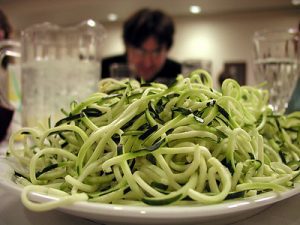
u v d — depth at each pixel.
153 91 0.38
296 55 0.77
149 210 0.24
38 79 0.77
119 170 0.31
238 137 0.34
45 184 0.34
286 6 3.77
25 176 0.36
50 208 0.25
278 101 0.75
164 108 0.36
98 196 0.29
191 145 0.33
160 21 1.83
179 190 0.28
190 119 0.33
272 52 0.78
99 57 0.98
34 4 3.96
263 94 0.51
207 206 0.25
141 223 0.25
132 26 1.83
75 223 0.31
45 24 0.89
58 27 0.93
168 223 0.25
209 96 0.37
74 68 0.80
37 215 0.33
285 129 0.48
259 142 0.36
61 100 0.75
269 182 0.31
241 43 4.16
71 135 0.37
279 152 0.42
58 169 0.35
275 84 0.77
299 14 3.90
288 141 0.45
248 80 4.09
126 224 0.26
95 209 0.24
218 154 0.33
